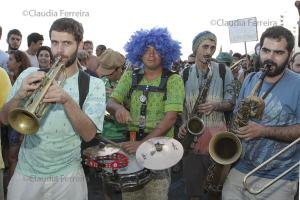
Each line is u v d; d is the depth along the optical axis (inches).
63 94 94.9
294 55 231.9
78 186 109.7
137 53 137.1
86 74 108.5
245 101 114.3
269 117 115.0
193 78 180.7
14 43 286.7
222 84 178.9
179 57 140.2
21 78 106.8
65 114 103.4
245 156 119.0
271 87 115.7
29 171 106.5
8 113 90.7
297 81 113.9
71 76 106.0
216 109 174.7
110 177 134.5
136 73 140.9
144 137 137.1
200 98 176.7
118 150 134.2
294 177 115.3
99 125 105.7
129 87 142.6
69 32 100.6
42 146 103.9
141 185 135.0
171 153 127.0
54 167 105.8
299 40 114.3
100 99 107.1
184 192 225.9
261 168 116.6
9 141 193.8
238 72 277.7
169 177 138.3
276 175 115.3
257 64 227.9
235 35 257.9
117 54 177.3
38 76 94.5
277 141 114.3
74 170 108.5
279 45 111.4
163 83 135.5
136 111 138.1
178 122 187.9
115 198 208.2
